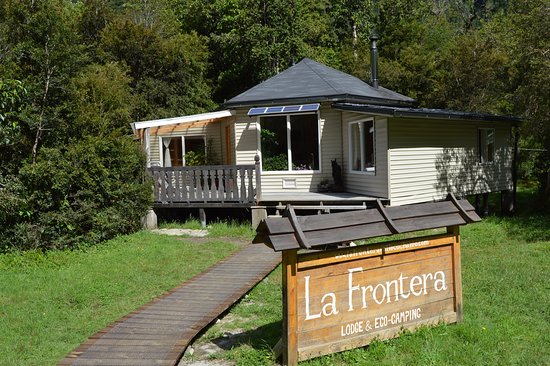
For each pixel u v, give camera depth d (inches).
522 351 206.7
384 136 518.0
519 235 470.9
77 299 303.0
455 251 239.0
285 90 630.5
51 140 486.9
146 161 563.8
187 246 456.8
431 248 231.9
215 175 557.9
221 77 1384.1
